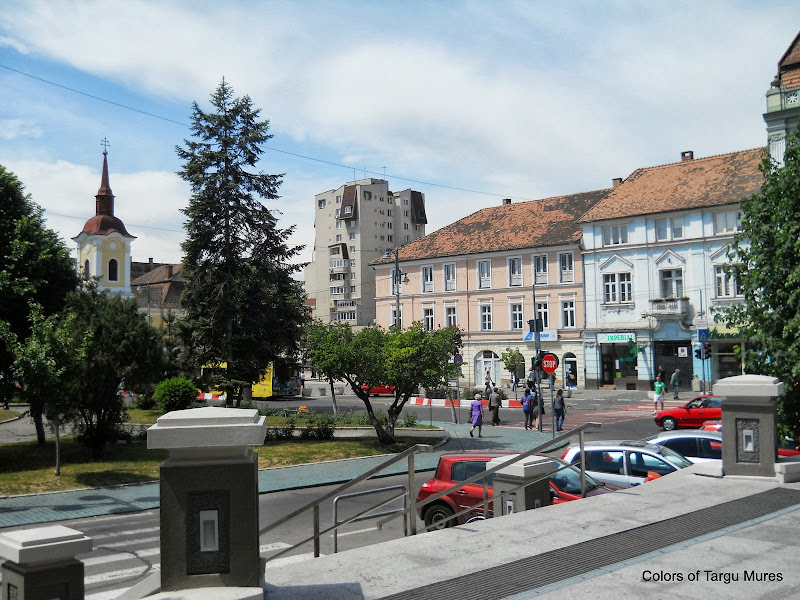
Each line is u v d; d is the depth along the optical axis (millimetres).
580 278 52938
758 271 13250
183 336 33188
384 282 65250
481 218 63281
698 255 47031
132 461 21719
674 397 43750
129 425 30688
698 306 46906
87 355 20984
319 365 24859
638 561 6527
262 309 33969
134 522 14578
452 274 60625
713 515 8344
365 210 104125
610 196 53188
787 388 12789
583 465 9766
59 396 18734
